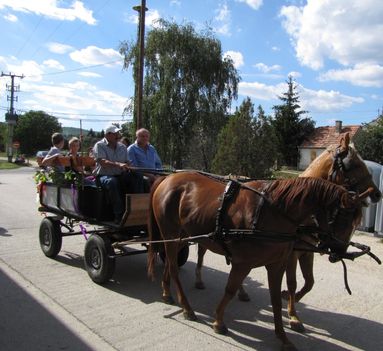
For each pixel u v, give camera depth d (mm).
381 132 23453
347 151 4684
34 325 4523
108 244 5770
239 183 4430
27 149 80250
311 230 3990
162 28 25719
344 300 5582
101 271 5777
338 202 3777
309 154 52062
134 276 6398
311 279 4984
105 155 6445
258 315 5059
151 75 25750
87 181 6645
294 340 4418
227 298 4438
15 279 6012
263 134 15578
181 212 4863
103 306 5141
